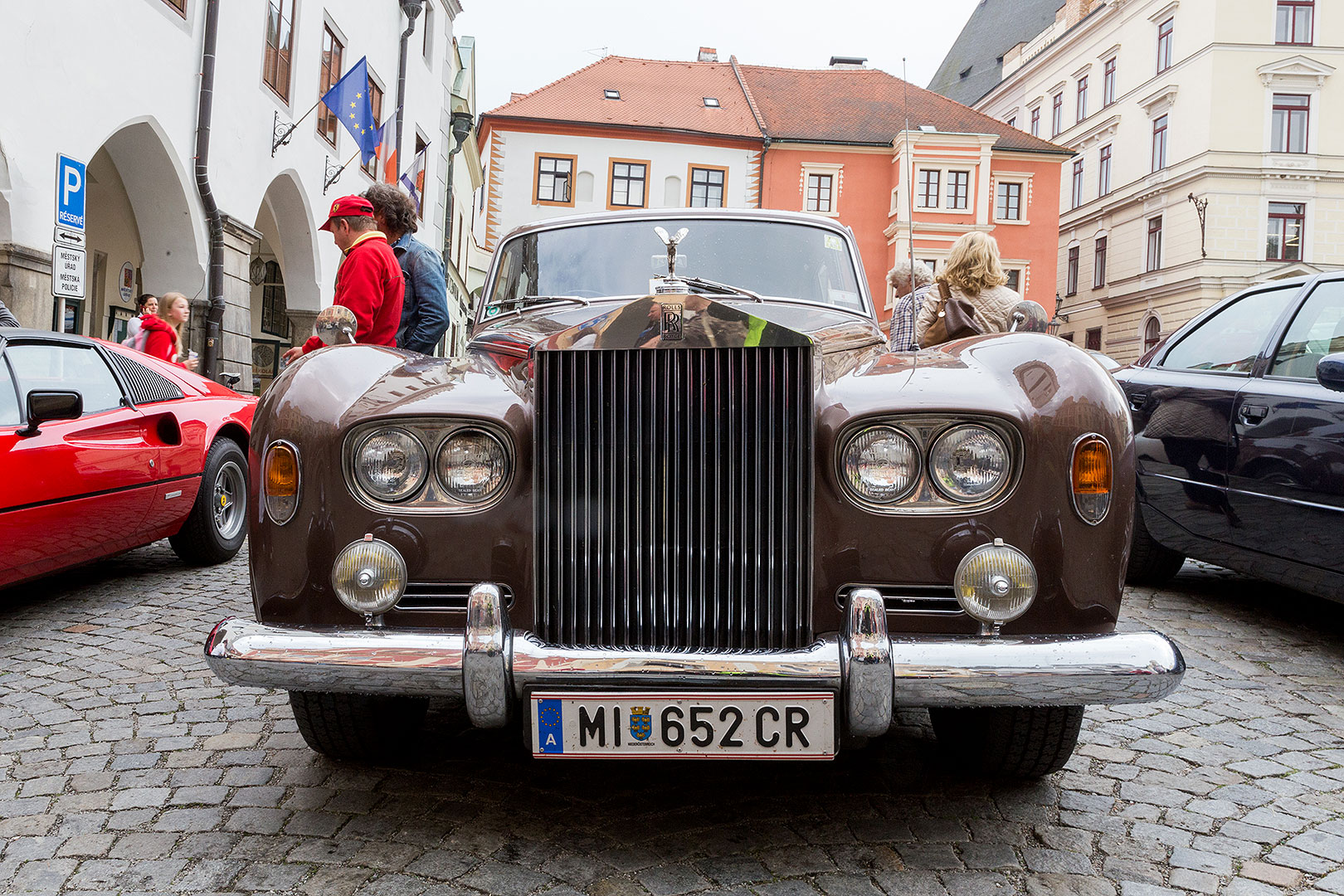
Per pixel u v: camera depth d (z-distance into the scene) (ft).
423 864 6.95
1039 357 7.36
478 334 10.48
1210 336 15.14
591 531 6.87
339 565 6.86
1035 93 126.72
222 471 17.38
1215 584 16.56
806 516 6.84
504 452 7.00
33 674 11.20
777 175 107.96
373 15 51.01
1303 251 93.61
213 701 10.38
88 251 38.45
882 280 107.86
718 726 6.46
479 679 6.40
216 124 34.53
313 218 45.09
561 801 8.08
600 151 106.93
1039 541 6.86
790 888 6.70
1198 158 94.02
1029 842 7.43
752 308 10.67
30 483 12.20
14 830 7.41
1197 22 94.38
